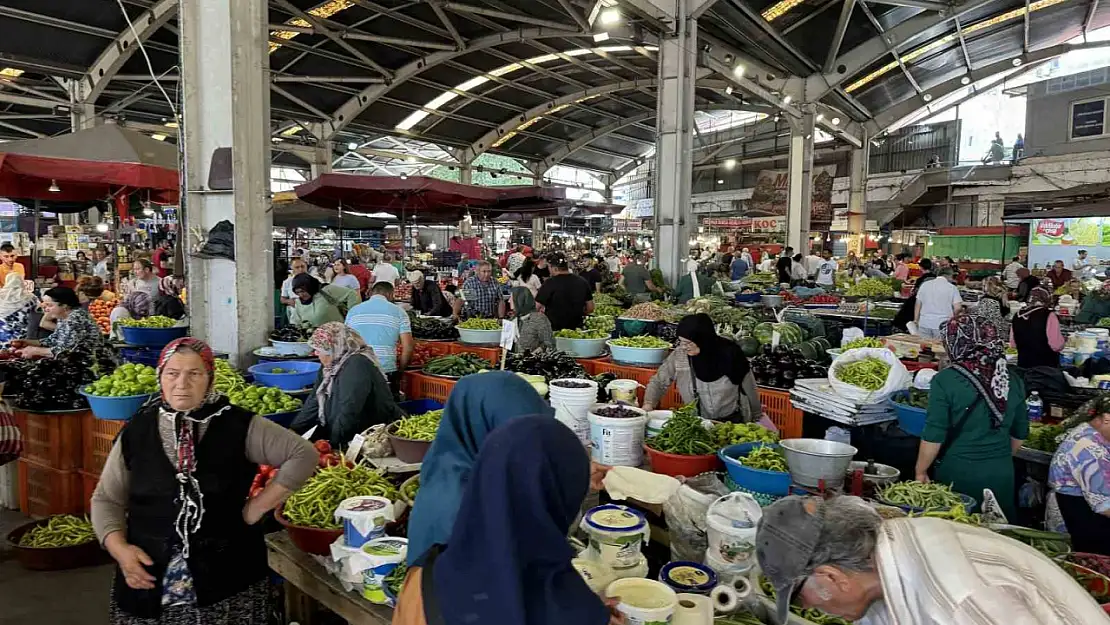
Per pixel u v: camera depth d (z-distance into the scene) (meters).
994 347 3.19
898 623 1.29
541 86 24.14
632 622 1.81
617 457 3.20
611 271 16.81
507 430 1.21
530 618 1.12
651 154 36.69
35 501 4.69
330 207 12.74
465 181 28.48
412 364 5.84
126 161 7.12
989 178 28.08
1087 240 21.66
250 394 4.07
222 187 5.63
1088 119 25.80
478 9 15.88
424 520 1.55
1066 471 3.20
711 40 16.59
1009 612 1.20
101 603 3.61
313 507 2.66
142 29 14.35
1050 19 20.30
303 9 16.00
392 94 22.77
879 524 1.43
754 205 30.25
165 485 2.20
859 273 16.33
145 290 7.82
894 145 31.94
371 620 2.22
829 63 19.02
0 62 14.94
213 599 2.24
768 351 5.02
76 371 4.57
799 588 1.46
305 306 6.05
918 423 3.51
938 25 18.33
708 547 2.33
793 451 2.69
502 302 8.71
